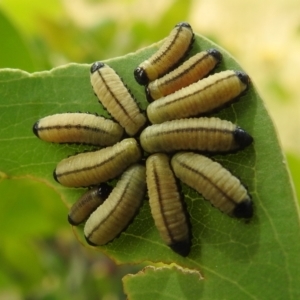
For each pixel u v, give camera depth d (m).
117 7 0.10
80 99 0.07
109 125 0.07
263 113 0.07
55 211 0.09
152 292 0.07
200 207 0.07
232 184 0.06
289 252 0.06
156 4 0.10
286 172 0.06
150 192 0.07
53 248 0.09
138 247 0.07
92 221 0.07
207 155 0.07
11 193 0.08
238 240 0.07
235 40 0.11
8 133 0.07
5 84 0.07
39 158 0.07
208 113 0.07
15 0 0.09
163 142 0.07
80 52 0.09
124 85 0.07
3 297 0.09
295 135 0.12
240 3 0.12
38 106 0.07
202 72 0.07
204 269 0.07
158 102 0.07
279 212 0.06
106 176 0.07
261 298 0.06
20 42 0.08
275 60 0.11
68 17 0.10
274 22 0.11
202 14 0.12
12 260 0.09
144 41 0.09
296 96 0.11
